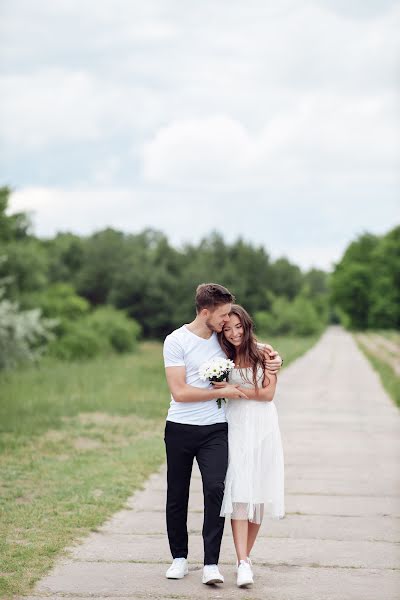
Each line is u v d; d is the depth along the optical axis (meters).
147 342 68.25
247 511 5.05
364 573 5.25
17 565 5.27
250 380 5.09
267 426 5.11
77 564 5.36
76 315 43.16
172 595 4.76
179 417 5.06
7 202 39.47
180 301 72.56
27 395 16.28
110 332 42.91
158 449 10.19
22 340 24.94
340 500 7.49
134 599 4.68
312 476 8.65
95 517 6.60
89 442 10.82
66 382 19.38
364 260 108.12
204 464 5.01
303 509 7.12
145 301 71.94
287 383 21.58
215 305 5.02
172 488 5.13
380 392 18.83
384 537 6.18
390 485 8.17
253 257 86.88
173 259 78.81
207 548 4.95
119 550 5.71
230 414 5.14
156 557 5.55
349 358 36.38
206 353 5.09
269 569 5.34
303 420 13.52
